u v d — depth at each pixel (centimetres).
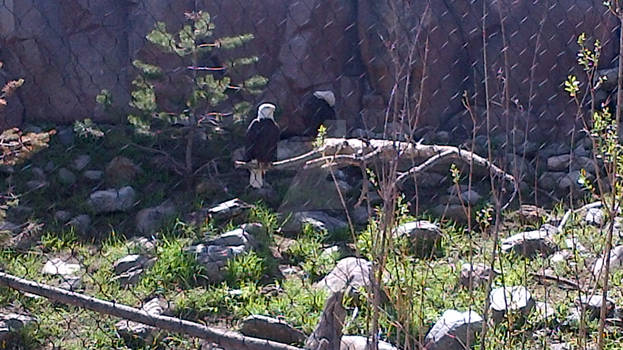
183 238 694
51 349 494
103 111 935
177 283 601
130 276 605
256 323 491
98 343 496
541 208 742
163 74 820
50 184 821
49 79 959
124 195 794
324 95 731
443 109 948
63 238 695
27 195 795
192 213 759
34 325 509
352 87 977
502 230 615
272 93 952
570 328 471
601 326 305
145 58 949
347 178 791
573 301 461
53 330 513
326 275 612
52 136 912
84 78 960
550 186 810
